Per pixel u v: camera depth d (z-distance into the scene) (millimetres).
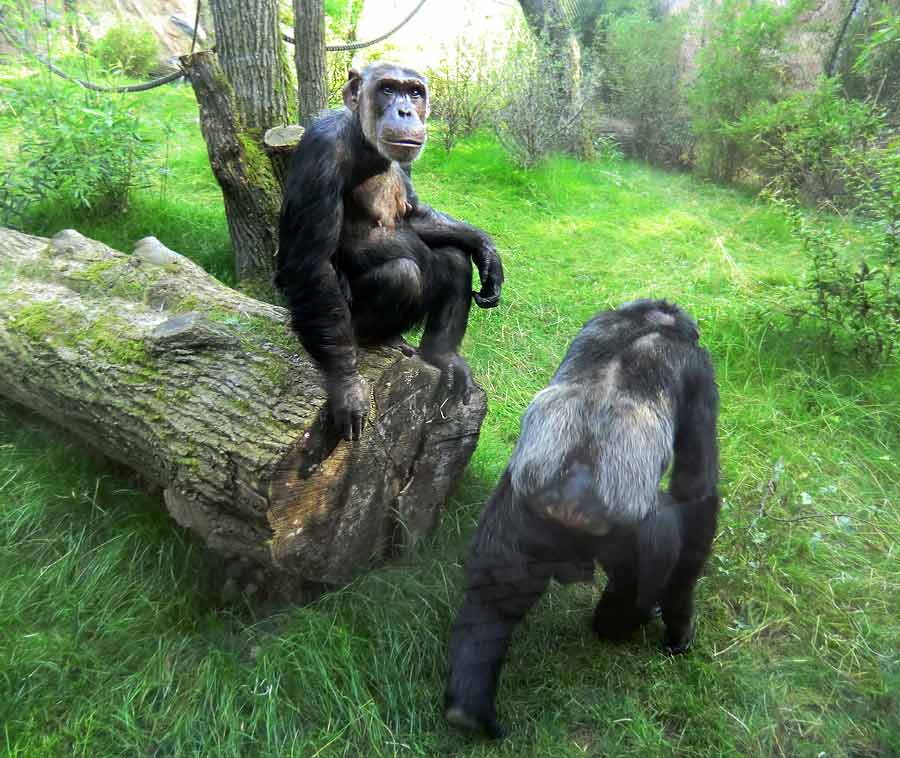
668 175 6531
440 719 3238
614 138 6570
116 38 14453
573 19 6336
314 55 7770
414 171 10398
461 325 4344
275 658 3326
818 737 3039
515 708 3293
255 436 3322
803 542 4113
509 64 9820
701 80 5613
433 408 4012
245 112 6590
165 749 3072
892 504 4512
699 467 3301
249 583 3768
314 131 3643
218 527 3498
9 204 7387
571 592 3777
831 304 6145
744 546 4066
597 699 3322
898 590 3818
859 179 5801
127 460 3943
